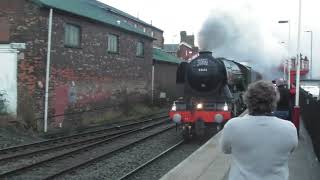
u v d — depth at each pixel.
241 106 23.00
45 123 19.84
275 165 3.38
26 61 19.73
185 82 18.06
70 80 22.12
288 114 12.98
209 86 17.66
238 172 3.44
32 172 11.31
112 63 27.00
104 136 18.23
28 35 19.70
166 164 12.60
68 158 13.49
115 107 27.23
